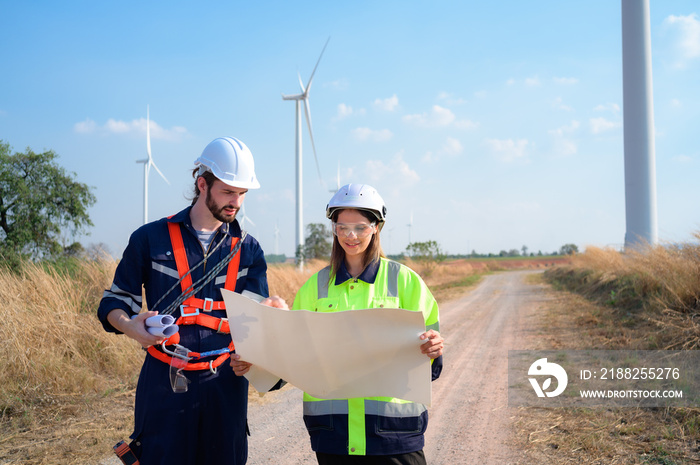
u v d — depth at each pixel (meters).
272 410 5.23
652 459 3.57
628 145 21.39
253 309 1.98
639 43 21.19
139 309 2.21
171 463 2.05
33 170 12.72
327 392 2.01
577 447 3.90
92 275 8.01
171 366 2.02
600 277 14.45
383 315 1.84
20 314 5.76
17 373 5.16
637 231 21.03
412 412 2.07
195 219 2.27
